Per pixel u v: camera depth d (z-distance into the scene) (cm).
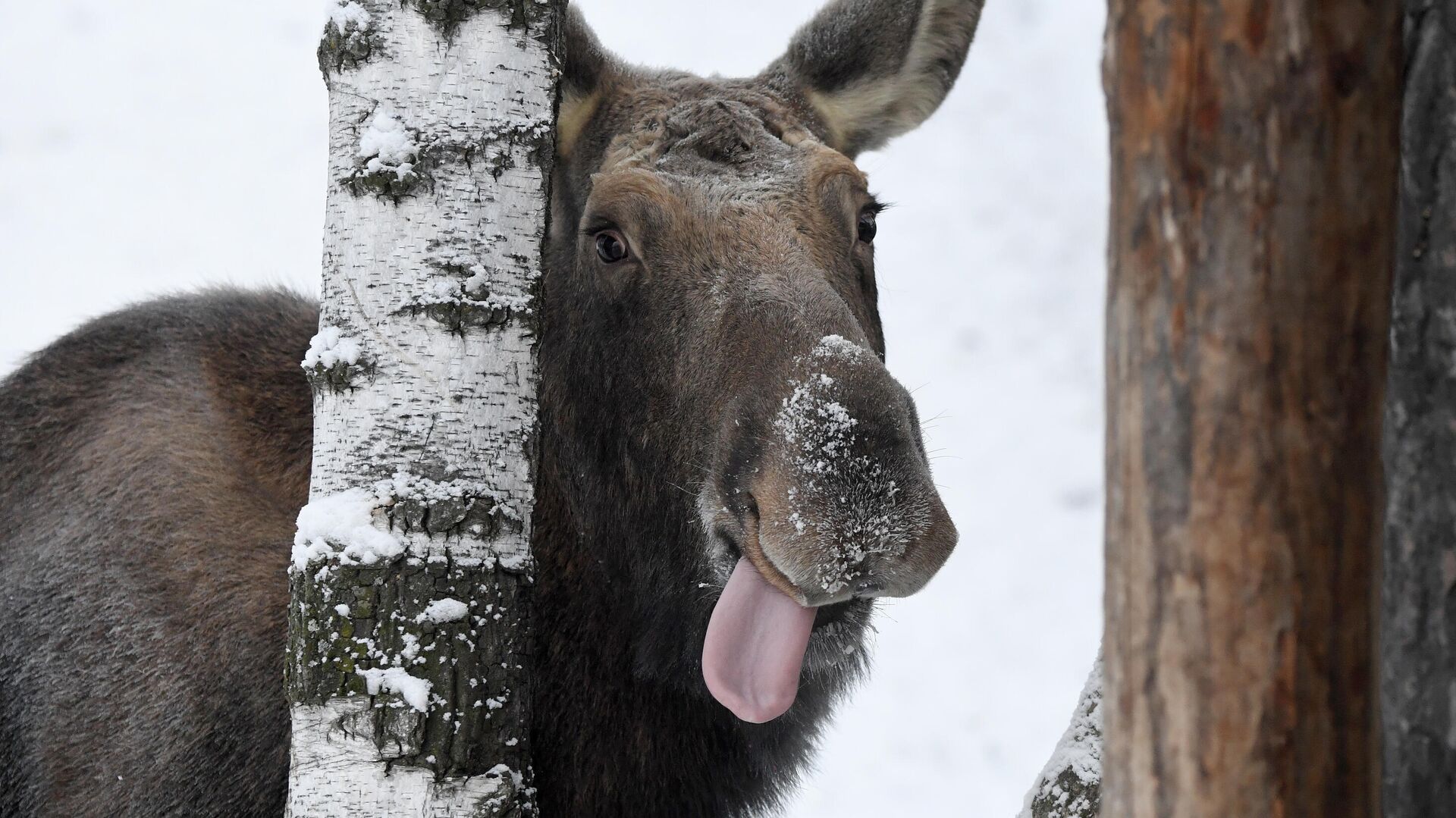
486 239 980
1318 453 536
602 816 1303
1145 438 555
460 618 932
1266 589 537
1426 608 673
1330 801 543
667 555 1227
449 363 962
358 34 977
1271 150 528
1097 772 898
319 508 945
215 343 1473
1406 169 679
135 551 1337
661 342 1197
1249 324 532
